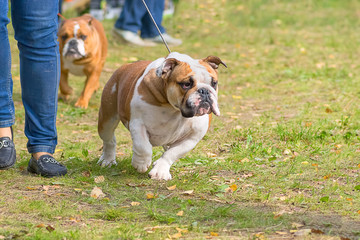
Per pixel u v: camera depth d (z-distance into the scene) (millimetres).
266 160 9102
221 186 7434
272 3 32875
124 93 7809
